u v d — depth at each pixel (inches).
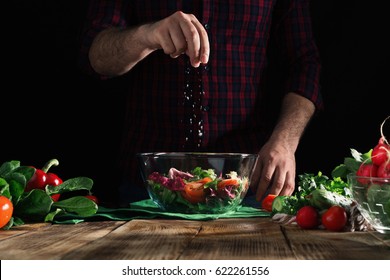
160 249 42.3
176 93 80.8
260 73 85.1
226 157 57.7
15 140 114.5
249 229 51.1
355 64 112.5
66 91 114.3
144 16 83.4
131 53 73.3
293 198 56.8
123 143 85.0
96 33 79.8
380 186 46.3
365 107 112.8
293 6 86.9
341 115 113.5
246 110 83.1
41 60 113.6
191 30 62.6
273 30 89.0
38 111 114.4
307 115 81.2
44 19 112.9
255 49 84.0
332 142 114.0
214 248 42.6
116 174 115.7
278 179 71.6
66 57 113.5
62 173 115.4
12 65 113.3
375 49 111.9
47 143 115.0
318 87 83.9
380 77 112.2
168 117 81.4
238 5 81.3
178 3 81.5
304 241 45.6
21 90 113.8
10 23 112.6
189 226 52.4
